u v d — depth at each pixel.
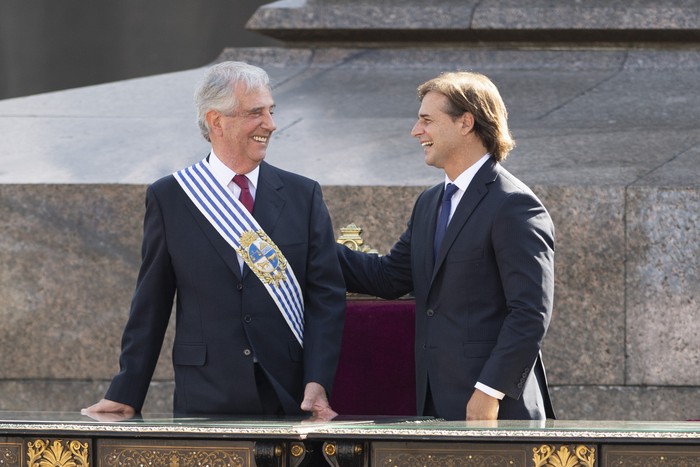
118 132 23.28
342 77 25.95
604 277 19.67
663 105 23.48
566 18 25.42
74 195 20.98
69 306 21.00
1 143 23.09
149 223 14.81
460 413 14.29
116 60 42.34
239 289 14.48
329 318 14.73
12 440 12.57
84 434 12.36
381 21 26.27
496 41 26.17
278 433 11.94
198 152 22.06
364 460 12.09
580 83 24.80
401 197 20.05
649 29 25.11
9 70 42.50
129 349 14.70
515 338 13.85
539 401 14.48
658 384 19.61
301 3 27.27
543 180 19.95
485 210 14.34
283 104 24.56
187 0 42.16
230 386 14.32
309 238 14.94
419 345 14.88
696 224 19.45
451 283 14.45
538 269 14.06
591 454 11.61
